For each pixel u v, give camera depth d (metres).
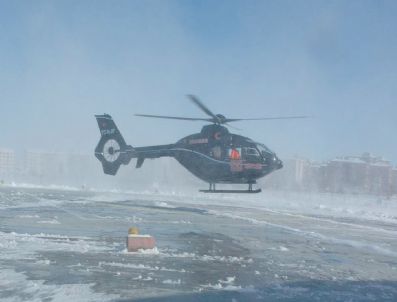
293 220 23.50
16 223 16.61
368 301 8.02
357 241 16.34
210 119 22.61
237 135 22.50
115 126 28.23
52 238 13.39
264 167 22.20
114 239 13.77
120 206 26.81
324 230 19.52
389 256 13.23
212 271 9.93
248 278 9.41
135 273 9.38
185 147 23.91
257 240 15.16
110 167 28.33
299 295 8.23
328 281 9.48
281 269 10.52
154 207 27.20
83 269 9.52
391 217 30.64
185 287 8.41
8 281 8.30
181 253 12.03
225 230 17.50
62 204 26.47
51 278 8.63
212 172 22.78
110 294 7.69
